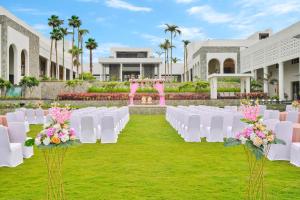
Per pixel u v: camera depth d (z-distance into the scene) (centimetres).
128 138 1130
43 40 5225
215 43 5012
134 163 717
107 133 1020
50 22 4959
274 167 675
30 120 1680
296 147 693
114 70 6744
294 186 543
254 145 414
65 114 432
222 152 848
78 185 552
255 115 480
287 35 3119
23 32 3800
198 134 1043
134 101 3162
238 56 5003
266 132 414
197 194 502
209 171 644
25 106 2472
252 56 4303
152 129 1431
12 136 757
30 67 4084
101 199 481
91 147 932
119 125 1297
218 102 3191
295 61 3531
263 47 3841
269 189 527
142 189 528
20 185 556
